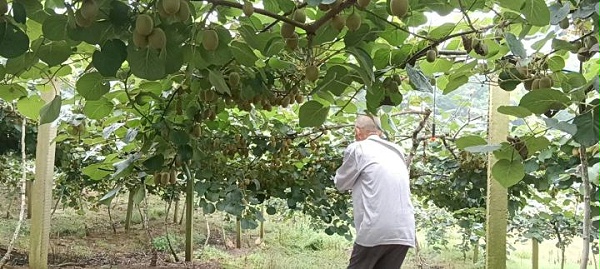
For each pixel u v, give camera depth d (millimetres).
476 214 5156
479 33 1801
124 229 9195
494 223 2658
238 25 1713
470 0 1517
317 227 8070
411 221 3115
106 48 1277
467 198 5199
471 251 9523
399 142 4609
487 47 1768
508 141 1667
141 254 7043
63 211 10523
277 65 2104
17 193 9703
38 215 3975
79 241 7758
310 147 4395
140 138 2537
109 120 2928
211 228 10195
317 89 1754
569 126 1333
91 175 2613
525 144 1617
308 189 4863
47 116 1668
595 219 3223
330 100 2049
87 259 6488
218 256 7426
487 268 2680
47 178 3990
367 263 3064
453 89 2045
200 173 4359
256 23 1754
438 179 5047
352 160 3166
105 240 7980
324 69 2051
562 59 1716
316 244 9633
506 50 1800
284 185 4793
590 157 2789
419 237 11281
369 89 1624
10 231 7844
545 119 1377
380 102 1882
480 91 4242
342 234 5602
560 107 1428
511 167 1643
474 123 4371
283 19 1421
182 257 7055
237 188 4480
